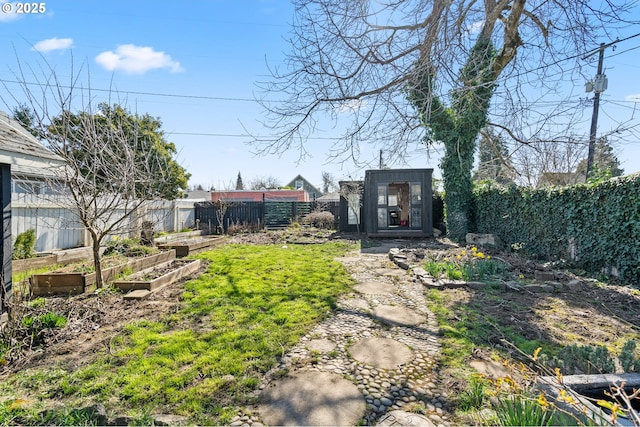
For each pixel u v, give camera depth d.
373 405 2.09
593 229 5.54
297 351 2.82
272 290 4.60
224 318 3.54
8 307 3.11
